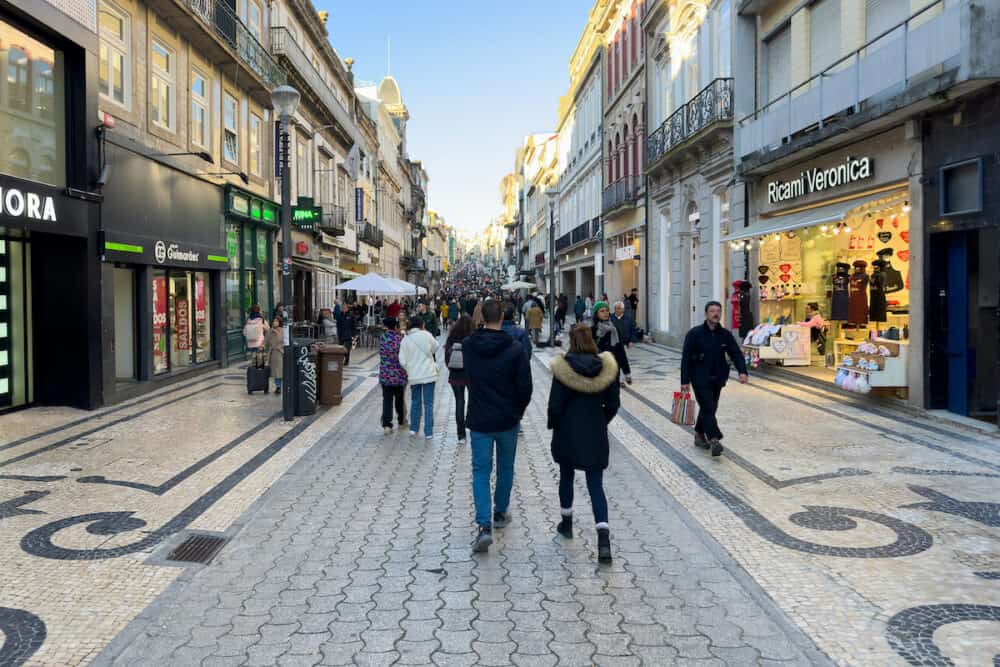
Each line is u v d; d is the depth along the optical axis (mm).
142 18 15305
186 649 4043
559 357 5484
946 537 5641
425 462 8547
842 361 13359
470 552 5520
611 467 8078
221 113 20266
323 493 7211
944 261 10609
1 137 10680
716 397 8609
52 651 4008
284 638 4160
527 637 4129
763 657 3865
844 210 12328
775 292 16656
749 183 17391
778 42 16734
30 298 12305
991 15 8852
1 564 5297
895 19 12297
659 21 26625
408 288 26453
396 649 4012
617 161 34531
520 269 98438
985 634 4070
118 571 5184
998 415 9242
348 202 40844
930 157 10594
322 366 12820
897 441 9070
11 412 11875
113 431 10414
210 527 6164
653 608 4496
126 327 14914
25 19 11031
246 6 22734
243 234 22266
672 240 24812
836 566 5109
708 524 6078
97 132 12742
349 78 40656
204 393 14617
